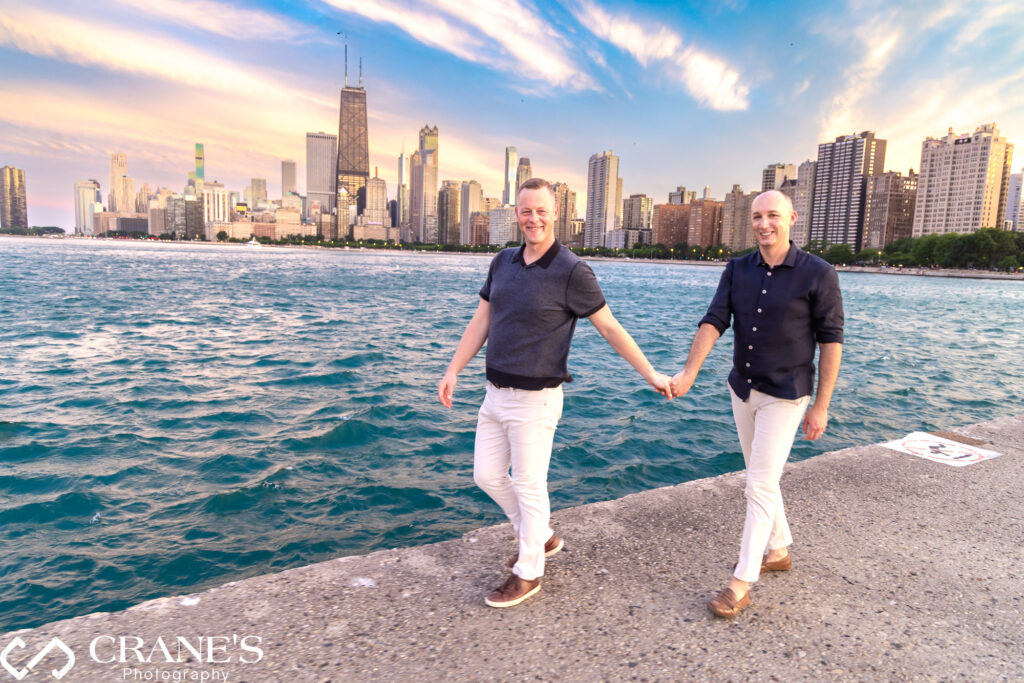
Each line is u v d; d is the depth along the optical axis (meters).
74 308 22.64
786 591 2.53
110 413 8.26
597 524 3.08
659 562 2.73
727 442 7.64
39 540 4.76
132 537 4.84
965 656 2.14
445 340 17.22
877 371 13.61
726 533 3.00
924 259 125.62
